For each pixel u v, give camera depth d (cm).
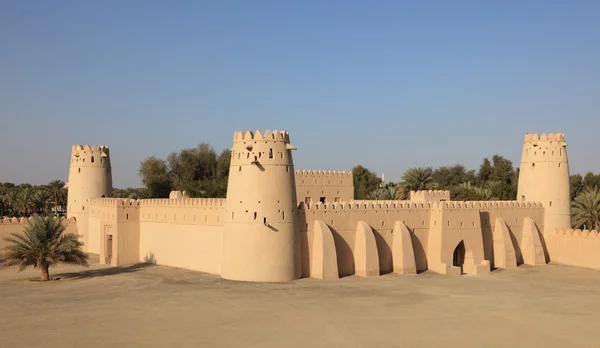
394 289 3994
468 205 5066
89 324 2959
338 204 4631
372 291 3900
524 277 4659
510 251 5184
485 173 10606
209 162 9988
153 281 4188
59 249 4316
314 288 3966
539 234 5538
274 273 4197
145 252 5216
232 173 4366
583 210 6094
